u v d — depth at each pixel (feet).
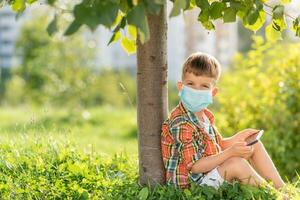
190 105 16.35
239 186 16.35
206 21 15.92
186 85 16.44
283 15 16.21
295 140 28.53
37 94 72.59
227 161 16.39
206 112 17.83
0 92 108.58
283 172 28.32
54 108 67.72
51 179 17.87
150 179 17.02
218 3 15.55
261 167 17.31
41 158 19.27
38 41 81.35
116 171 18.97
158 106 16.83
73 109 58.90
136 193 16.75
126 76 84.02
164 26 16.53
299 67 28.71
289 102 28.48
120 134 47.78
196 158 16.37
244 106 30.60
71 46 68.33
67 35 11.09
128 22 11.53
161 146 16.94
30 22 82.48
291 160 28.22
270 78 29.66
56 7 11.78
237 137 17.79
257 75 30.35
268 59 29.99
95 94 75.41
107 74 77.82
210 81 16.35
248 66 30.58
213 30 16.81
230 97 31.30
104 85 76.89
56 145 20.63
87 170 18.22
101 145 36.73
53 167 18.71
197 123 16.56
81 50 68.54
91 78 69.15
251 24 15.01
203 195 16.24
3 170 18.61
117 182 17.63
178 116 16.57
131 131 48.60
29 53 81.20
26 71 81.20
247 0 15.15
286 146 28.40
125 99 79.20
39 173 18.16
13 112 57.00
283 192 16.70
